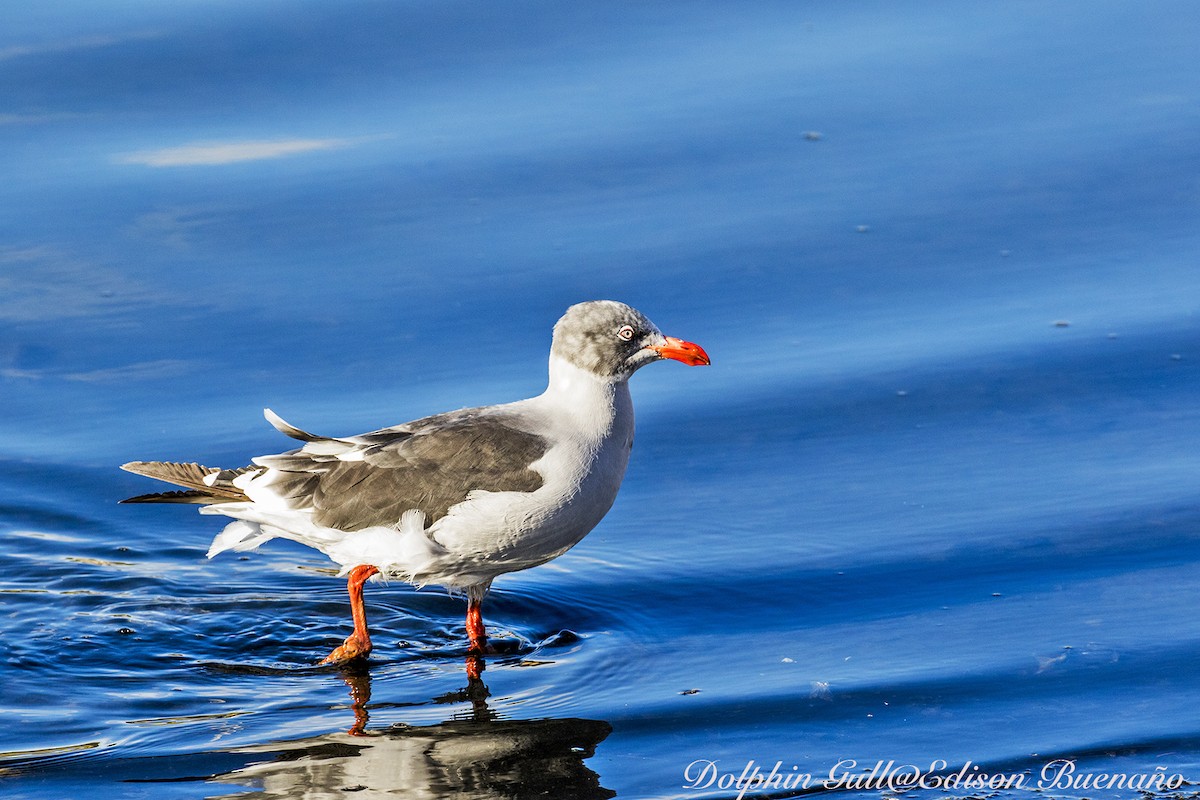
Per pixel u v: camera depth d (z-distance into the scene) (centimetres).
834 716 1096
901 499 1423
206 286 1716
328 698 1148
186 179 1856
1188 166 1856
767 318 1673
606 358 1235
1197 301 1667
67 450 1508
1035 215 1802
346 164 1878
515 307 1683
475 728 1087
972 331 1648
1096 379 1573
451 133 1925
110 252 1759
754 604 1285
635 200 1830
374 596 1352
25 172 1856
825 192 1841
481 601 1322
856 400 1565
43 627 1254
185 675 1190
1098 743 1051
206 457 1486
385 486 1201
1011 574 1298
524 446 1209
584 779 1010
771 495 1445
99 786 1003
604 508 1250
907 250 1759
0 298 1688
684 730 1079
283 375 1596
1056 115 1947
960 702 1109
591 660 1202
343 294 1705
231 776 1015
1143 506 1382
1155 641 1182
